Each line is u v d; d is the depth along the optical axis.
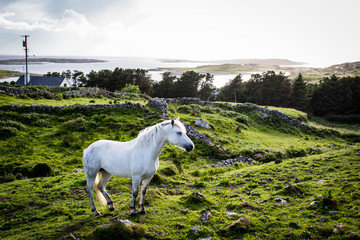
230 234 5.37
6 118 21.72
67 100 32.91
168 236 5.39
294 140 32.47
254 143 26.78
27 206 8.15
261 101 72.75
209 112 38.47
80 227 6.01
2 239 5.67
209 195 8.59
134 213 6.32
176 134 6.06
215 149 20.86
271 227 5.57
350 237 4.65
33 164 15.27
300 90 69.62
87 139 20.66
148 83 86.12
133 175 6.15
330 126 54.81
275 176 10.14
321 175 9.12
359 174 8.38
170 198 7.92
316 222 5.52
